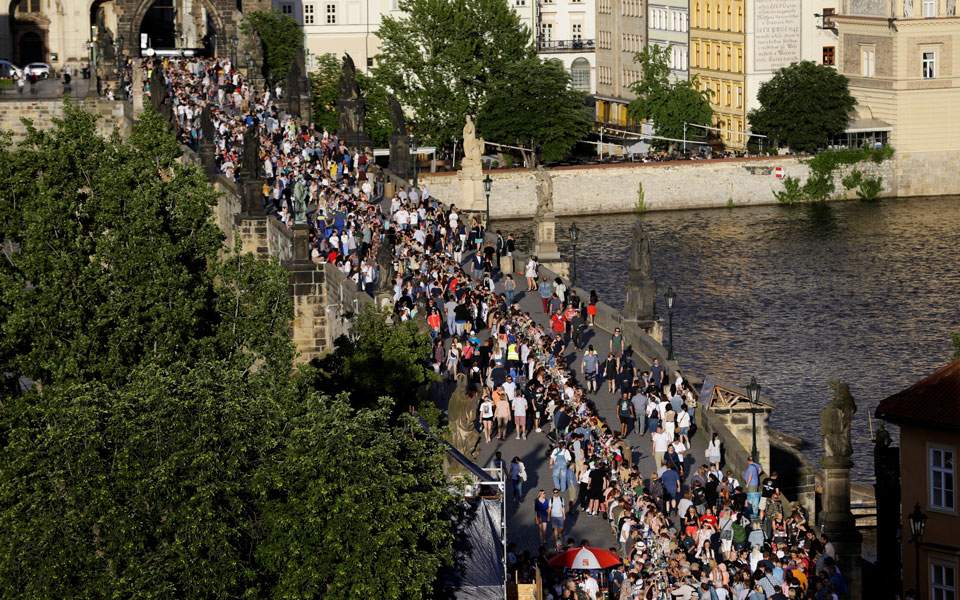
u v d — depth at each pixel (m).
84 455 86.56
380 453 86.12
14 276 116.88
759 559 109.94
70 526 85.19
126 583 84.12
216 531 85.25
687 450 134.50
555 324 163.62
